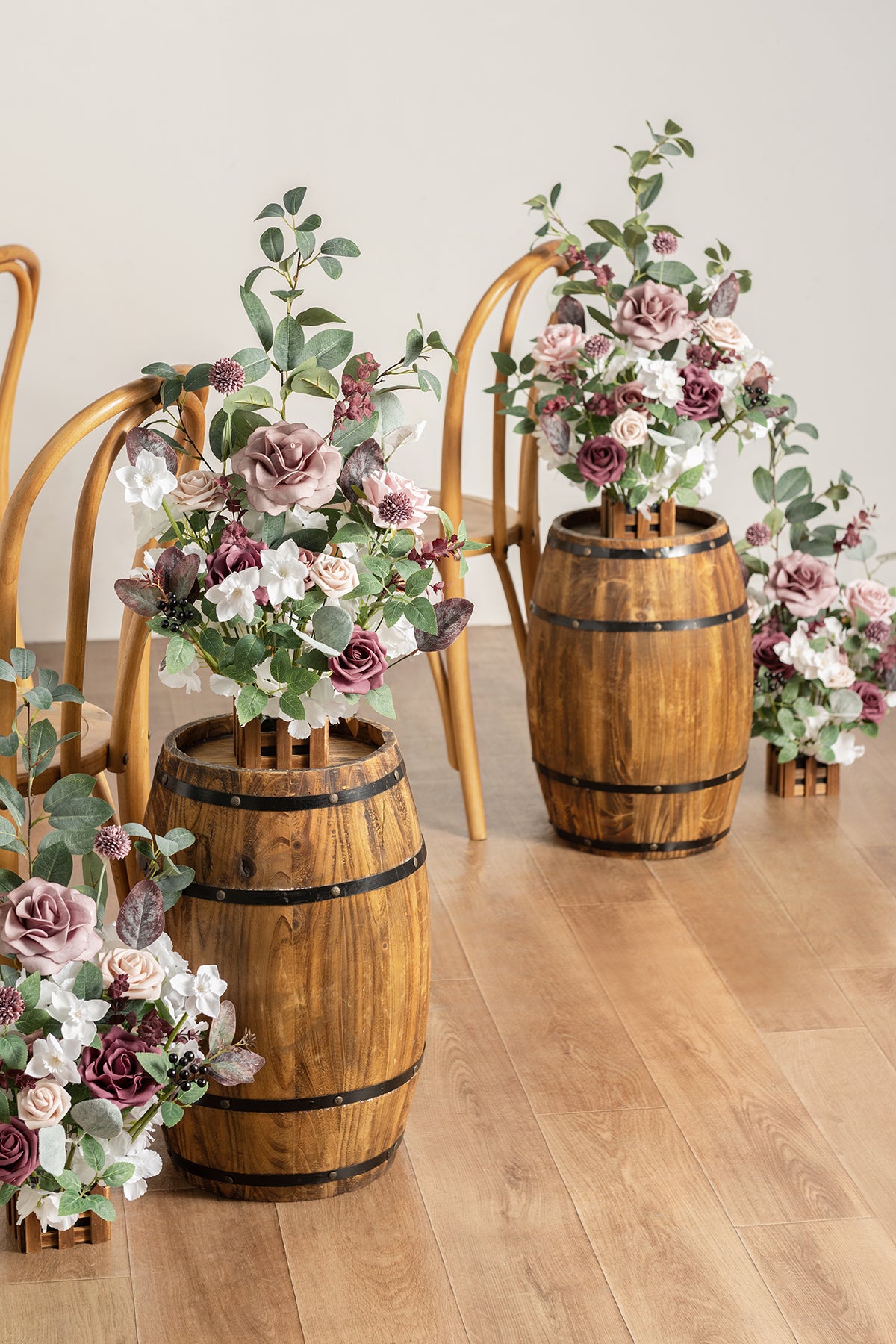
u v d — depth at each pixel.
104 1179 1.67
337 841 1.75
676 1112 2.10
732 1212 1.89
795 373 4.15
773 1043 2.26
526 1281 1.77
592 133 3.92
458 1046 2.25
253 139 3.81
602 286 2.77
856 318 4.12
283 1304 1.72
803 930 2.59
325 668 1.70
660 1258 1.81
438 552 1.77
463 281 3.98
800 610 3.02
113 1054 1.65
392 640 1.77
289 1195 1.89
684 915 2.64
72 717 1.92
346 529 1.73
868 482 4.24
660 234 2.79
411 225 3.93
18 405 3.88
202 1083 1.72
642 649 2.68
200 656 1.73
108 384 3.91
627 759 2.74
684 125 3.93
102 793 2.20
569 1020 2.32
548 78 3.87
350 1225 1.86
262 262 3.90
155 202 3.81
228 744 1.94
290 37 3.75
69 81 3.70
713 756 2.77
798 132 3.97
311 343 1.78
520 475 3.08
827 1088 2.15
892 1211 1.89
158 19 3.69
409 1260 1.80
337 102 3.81
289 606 1.68
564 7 3.82
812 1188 1.94
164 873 1.74
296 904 1.74
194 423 2.05
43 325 3.84
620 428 2.63
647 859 2.85
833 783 3.17
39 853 1.69
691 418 2.69
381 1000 1.80
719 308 2.77
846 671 3.02
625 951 2.52
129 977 1.67
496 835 2.96
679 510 2.94
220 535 1.74
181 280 3.88
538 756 2.87
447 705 2.97
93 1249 1.81
